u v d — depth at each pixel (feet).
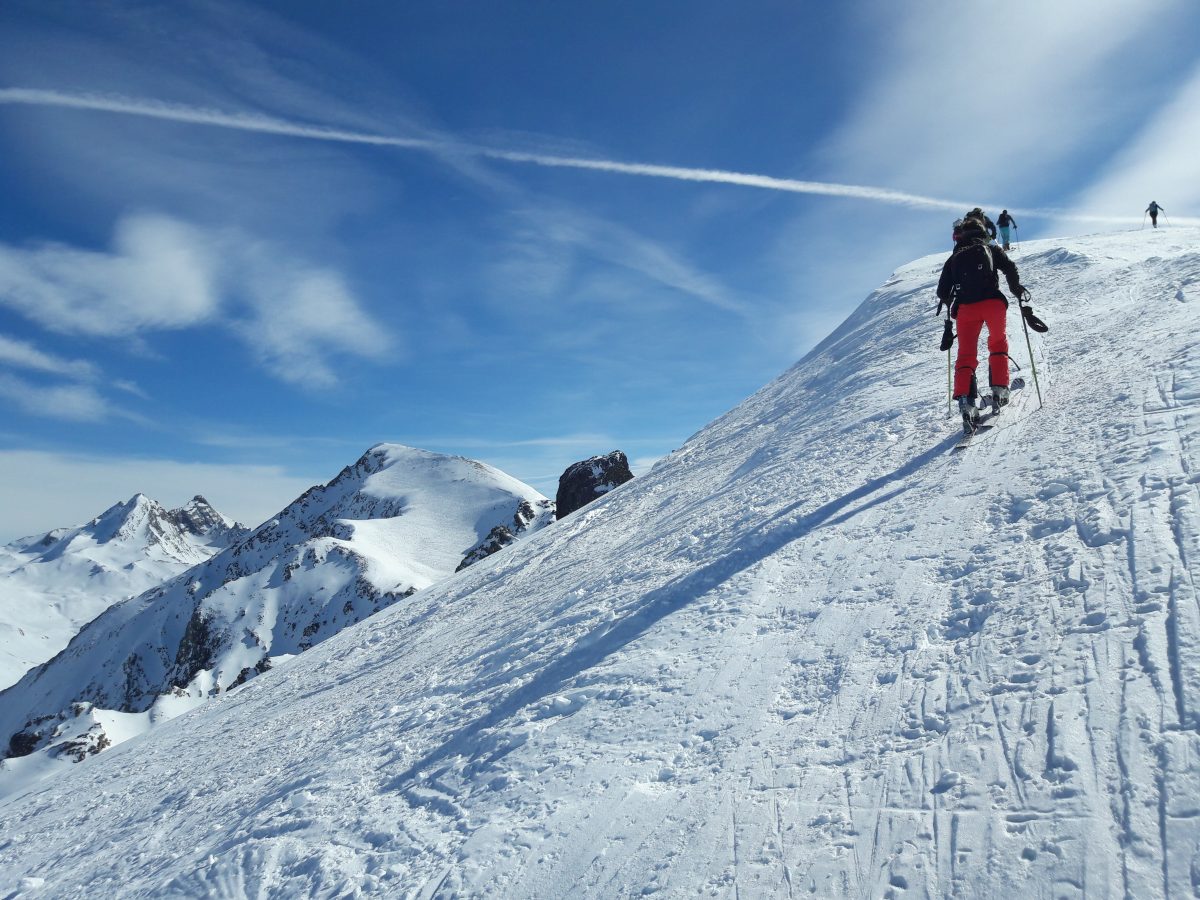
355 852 13.85
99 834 30.96
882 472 21.71
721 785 10.82
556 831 11.49
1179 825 7.06
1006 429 20.12
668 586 20.43
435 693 24.09
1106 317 28.68
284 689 52.19
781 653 13.76
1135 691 8.78
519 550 67.05
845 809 9.27
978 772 8.82
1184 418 14.84
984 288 22.00
